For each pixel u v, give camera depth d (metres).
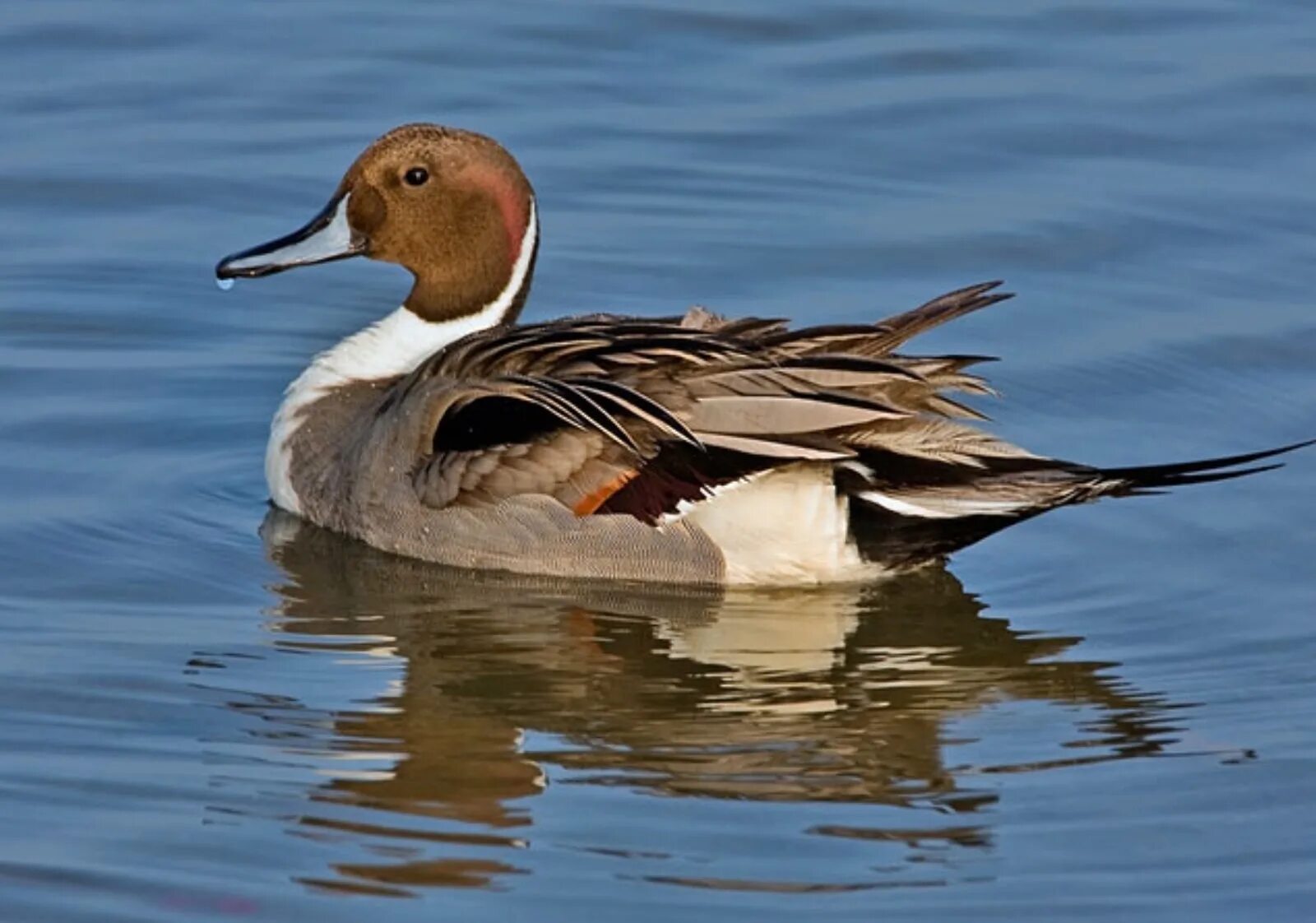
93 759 11.67
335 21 20.97
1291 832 11.17
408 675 12.73
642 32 20.94
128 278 17.62
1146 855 10.96
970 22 21.17
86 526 14.41
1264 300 17.36
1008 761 11.89
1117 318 17.20
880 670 12.93
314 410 14.97
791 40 20.89
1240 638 13.27
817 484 13.59
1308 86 19.97
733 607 13.69
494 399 13.88
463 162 15.09
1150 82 20.14
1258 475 15.20
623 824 11.14
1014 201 18.69
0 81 19.83
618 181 18.91
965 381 13.75
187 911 10.39
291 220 18.31
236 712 12.21
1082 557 14.32
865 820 11.23
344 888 10.57
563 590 13.88
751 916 10.38
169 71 20.09
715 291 17.58
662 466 13.66
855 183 18.95
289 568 14.04
